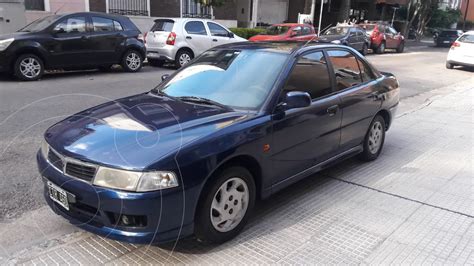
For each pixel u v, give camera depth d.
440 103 10.31
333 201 4.48
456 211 4.34
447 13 49.88
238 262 3.31
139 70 13.41
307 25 19.89
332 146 4.75
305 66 4.41
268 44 4.79
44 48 10.94
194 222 3.28
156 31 14.44
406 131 7.52
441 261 3.43
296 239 3.68
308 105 3.91
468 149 6.49
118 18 12.70
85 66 12.02
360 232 3.84
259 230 3.82
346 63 5.14
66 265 3.22
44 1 17.06
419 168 5.59
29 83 10.47
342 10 31.17
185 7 22.78
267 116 3.79
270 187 3.94
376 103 5.48
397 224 4.02
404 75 15.75
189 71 4.65
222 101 4.03
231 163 3.50
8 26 13.35
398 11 43.84
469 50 17.42
